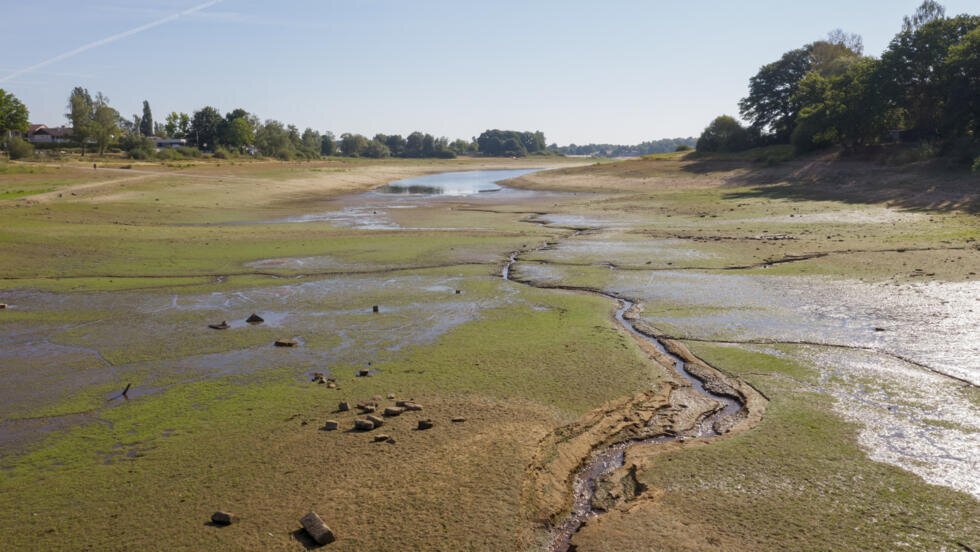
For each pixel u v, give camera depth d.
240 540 6.29
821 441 8.48
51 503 7.18
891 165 48.66
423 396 10.27
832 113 56.97
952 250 21.80
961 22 50.06
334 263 22.97
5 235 26.67
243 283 19.80
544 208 44.03
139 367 12.10
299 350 13.06
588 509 7.11
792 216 34.25
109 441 8.87
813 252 22.92
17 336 14.24
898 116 57.06
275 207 46.09
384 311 16.22
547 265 22.34
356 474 7.58
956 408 9.48
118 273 21.31
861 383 10.62
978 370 11.07
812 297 16.64
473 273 21.14
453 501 6.93
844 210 35.28
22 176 55.53
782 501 7.01
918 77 52.62
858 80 54.94
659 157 86.25
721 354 12.33
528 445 8.30
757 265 21.28
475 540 6.26
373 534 6.36
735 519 6.67
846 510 6.80
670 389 10.58
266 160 120.38
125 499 7.20
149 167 77.44
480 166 148.75
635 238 28.36
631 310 16.00
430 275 20.84
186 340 13.84
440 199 54.12
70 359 12.63
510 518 6.62
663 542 6.28
